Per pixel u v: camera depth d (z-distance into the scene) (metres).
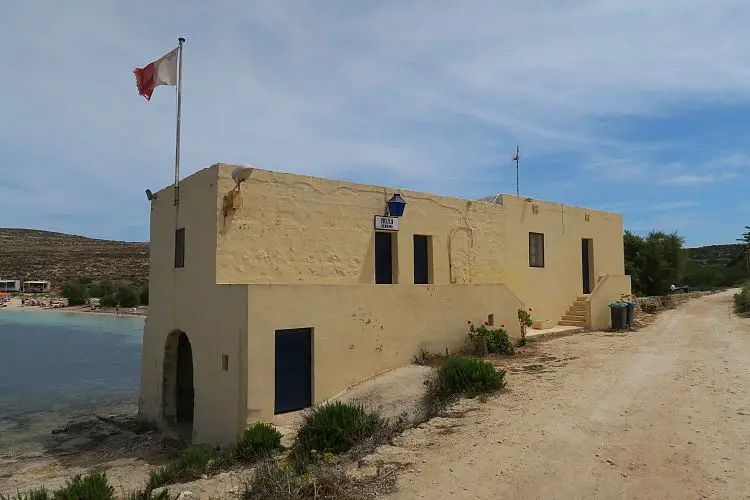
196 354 12.72
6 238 130.00
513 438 7.95
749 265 51.22
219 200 12.35
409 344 13.98
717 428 7.89
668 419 8.48
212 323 12.09
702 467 6.48
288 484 6.60
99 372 28.25
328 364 11.98
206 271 12.55
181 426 14.32
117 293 75.50
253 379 10.66
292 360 11.52
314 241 14.03
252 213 12.89
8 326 54.94
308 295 11.73
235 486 7.50
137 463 11.68
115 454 12.82
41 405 20.27
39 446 14.38
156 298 15.56
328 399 11.81
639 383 11.05
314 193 14.13
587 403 9.69
